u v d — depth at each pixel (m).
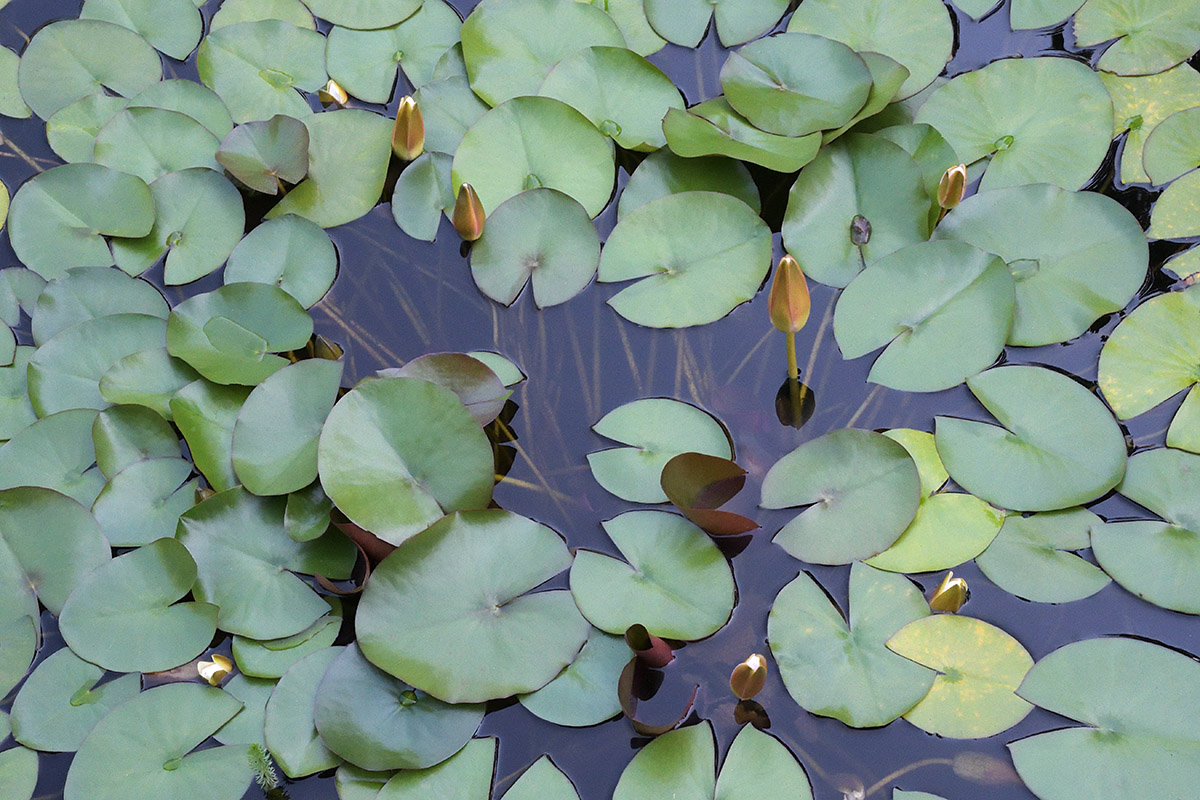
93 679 3.34
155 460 3.43
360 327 3.53
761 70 3.57
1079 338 3.45
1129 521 3.35
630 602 3.33
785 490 3.38
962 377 3.42
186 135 3.63
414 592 3.31
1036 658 3.31
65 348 3.48
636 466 3.41
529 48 3.65
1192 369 3.41
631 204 3.55
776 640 3.32
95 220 3.57
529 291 3.54
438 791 3.27
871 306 3.46
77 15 3.77
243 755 3.29
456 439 3.37
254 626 3.34
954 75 3.62
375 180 3.60
